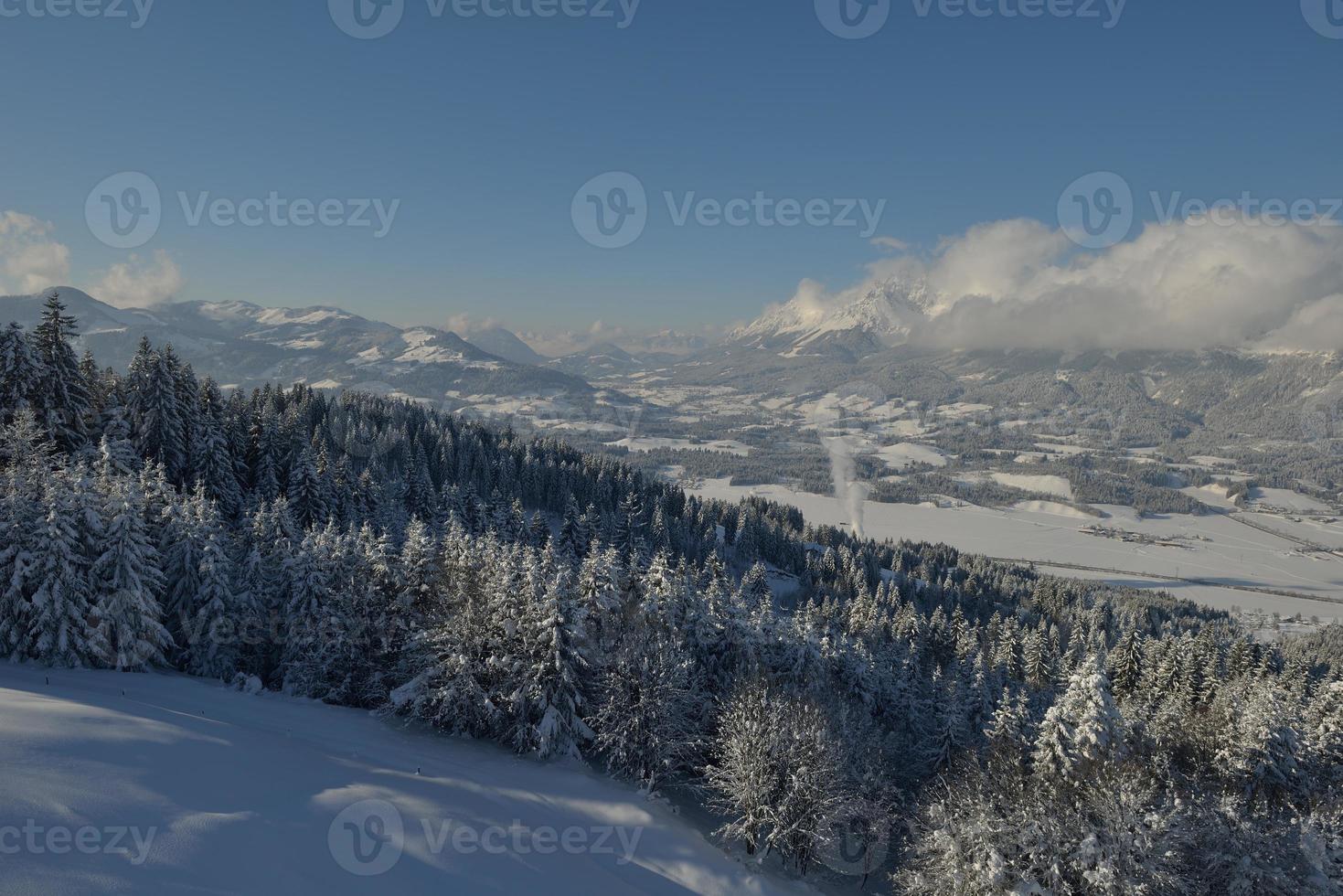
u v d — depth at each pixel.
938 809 30.14
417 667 41.59
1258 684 47.97
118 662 38.69
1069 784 30.03
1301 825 26.88
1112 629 128.12
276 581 46.03
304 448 71.44
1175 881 24.45
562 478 133.88
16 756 20.83
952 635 93.81
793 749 33.34
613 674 37.25
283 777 25.80
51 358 56.50
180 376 66.25
